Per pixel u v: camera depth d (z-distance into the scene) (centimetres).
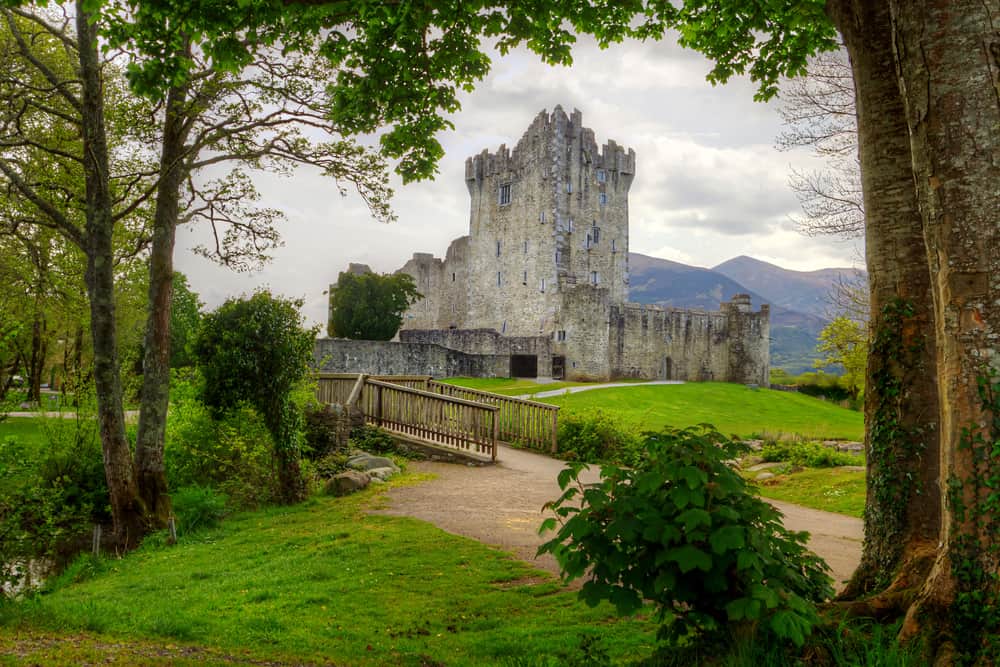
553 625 655
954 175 466
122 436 1345
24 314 2558
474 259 8788
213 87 1347
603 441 1966
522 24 916
